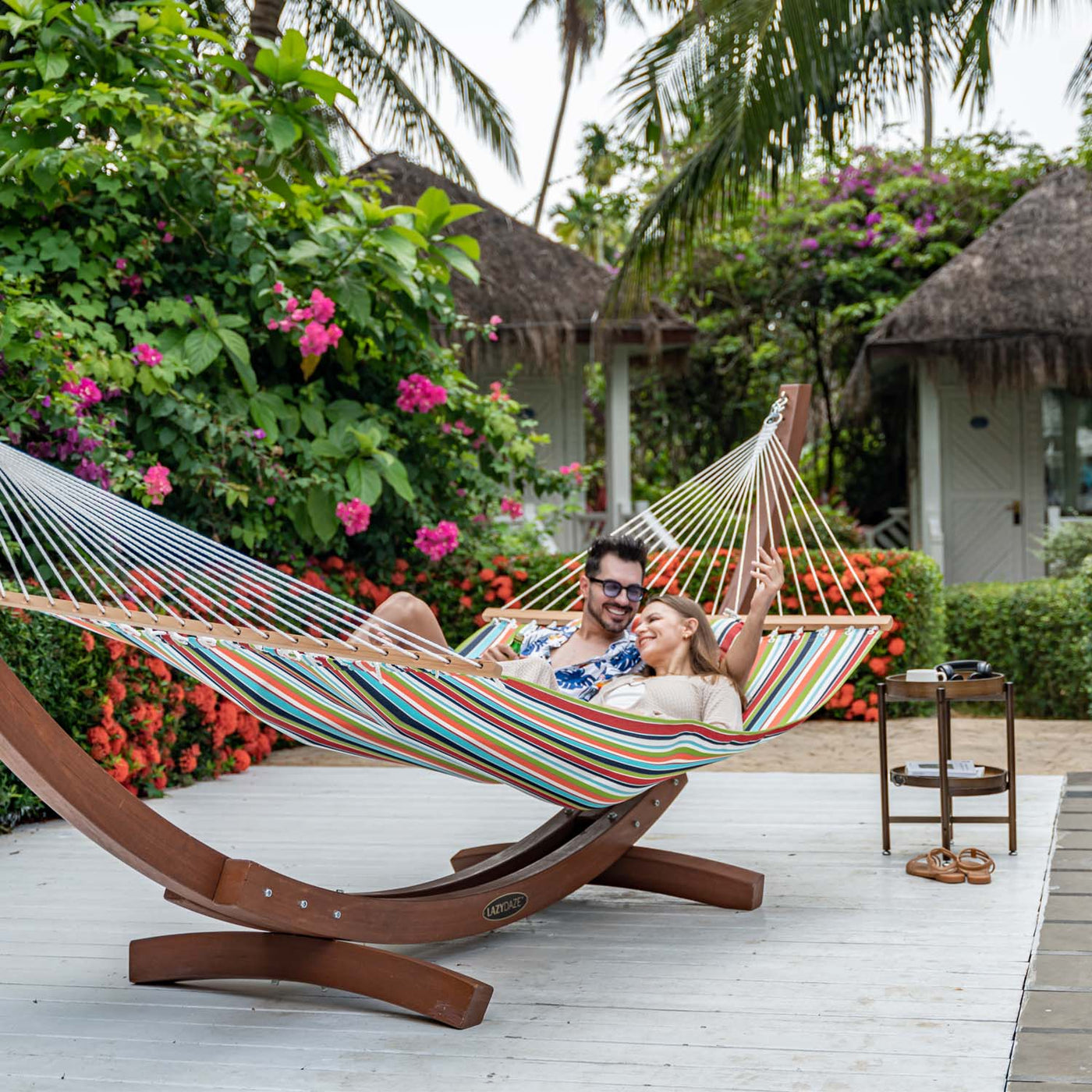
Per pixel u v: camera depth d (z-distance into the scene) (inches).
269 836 179.3
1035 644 340.8
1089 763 232.4
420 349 272.5
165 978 115.2
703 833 176.6
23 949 127.6
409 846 172.7
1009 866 153.2
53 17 220.5
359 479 249.6
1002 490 499.2
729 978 114.8
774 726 136.7
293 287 251.1
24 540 196.7
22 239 225.3
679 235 358.6
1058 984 109.1
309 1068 95.9
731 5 295.6
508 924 129.2
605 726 114.3
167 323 239.6
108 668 201.5
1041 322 423.5
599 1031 102.1
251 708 119.2
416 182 455.5
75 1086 93.0
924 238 589.6
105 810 93.0
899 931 128.0
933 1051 95.2
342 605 104.6
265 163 259.0
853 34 290.4
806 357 640.4
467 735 112.5
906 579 290.5
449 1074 94.0
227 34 417.1
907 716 300.2
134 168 227.9
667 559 283.0
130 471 209.5
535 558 296.8
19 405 197.0
